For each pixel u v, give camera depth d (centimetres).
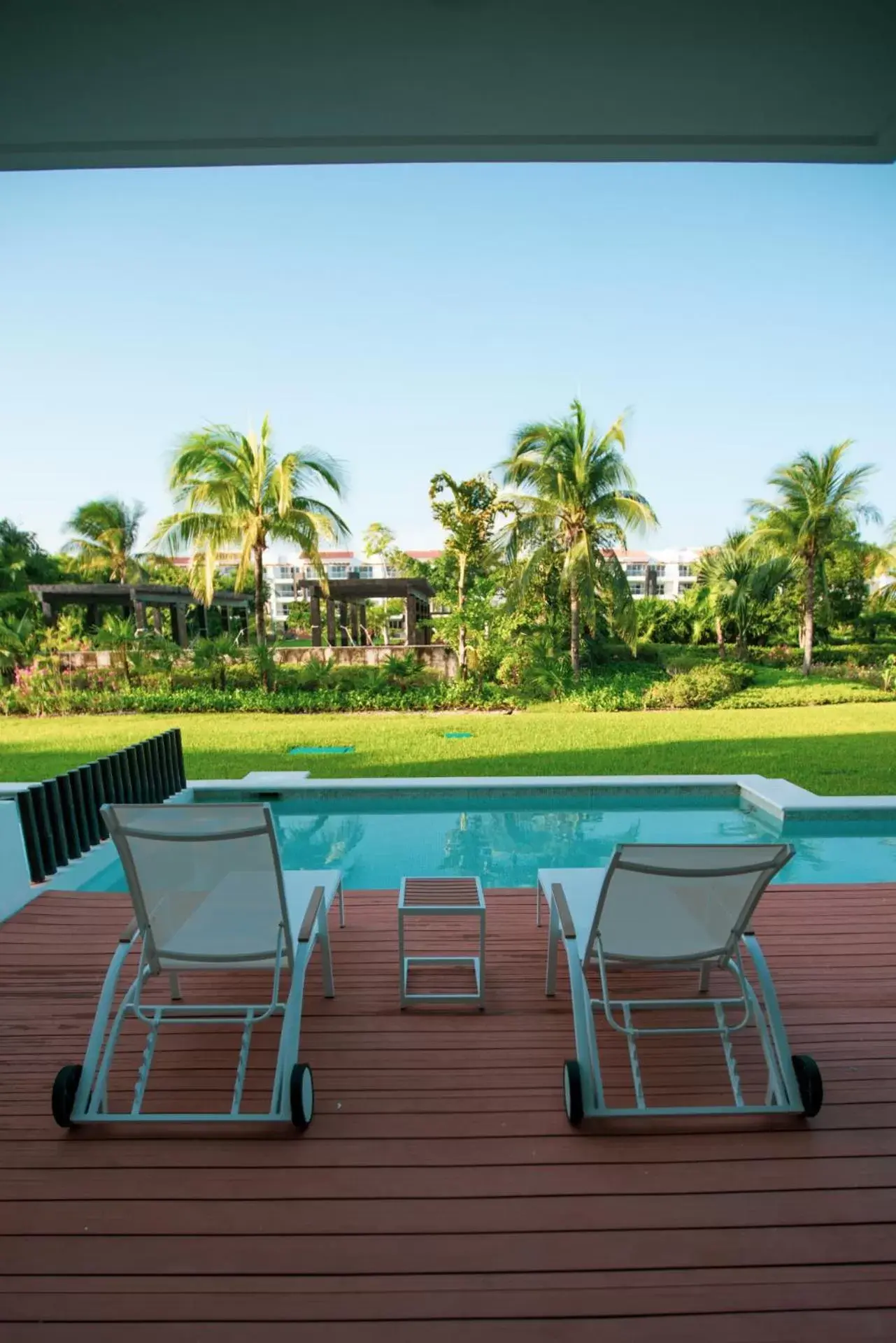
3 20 176
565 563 1808
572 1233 187
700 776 777
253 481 1725
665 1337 158
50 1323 162
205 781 773
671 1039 284
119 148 238
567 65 199
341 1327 160
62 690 1611
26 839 466
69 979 336
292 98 212
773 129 232
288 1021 235
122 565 3500
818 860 603
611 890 238
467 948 368
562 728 1266
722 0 173
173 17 176
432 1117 234
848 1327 161
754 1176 207
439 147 240
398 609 4584
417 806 759
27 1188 202
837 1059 266
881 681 1845
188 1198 199
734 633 2617
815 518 2056
